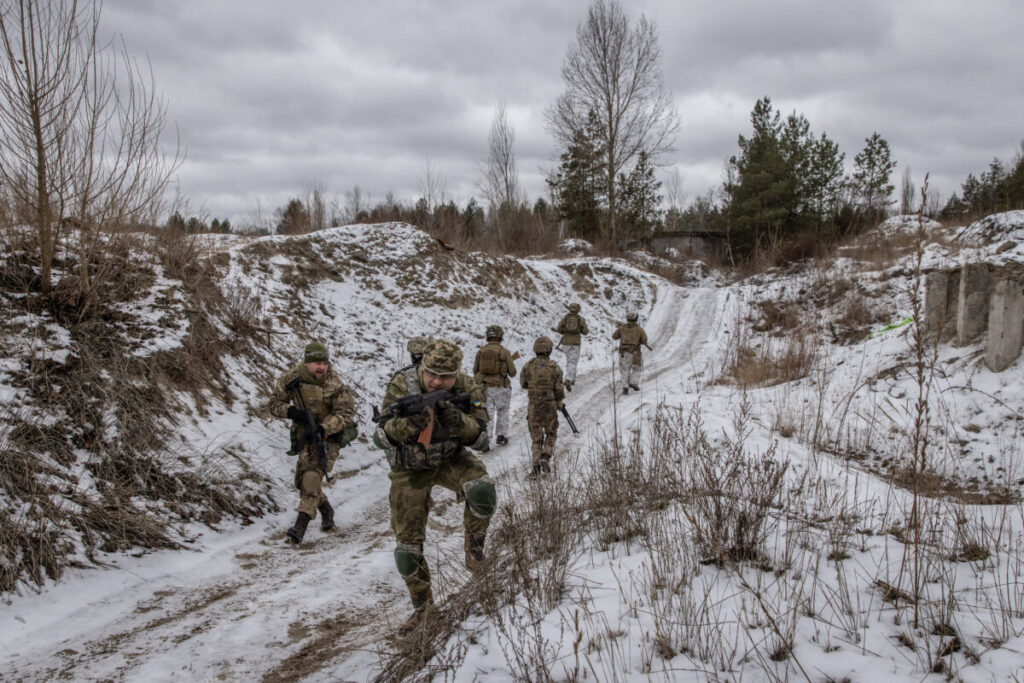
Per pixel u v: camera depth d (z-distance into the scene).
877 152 36.03
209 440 5.96
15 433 4.50
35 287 6.09
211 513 5.04
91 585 3.82
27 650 3.16
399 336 11.59
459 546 4.88
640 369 11.66
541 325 16.62
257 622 3.61
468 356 12.70
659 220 35.53
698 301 21.84
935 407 7.07
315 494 5.04
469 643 2.93
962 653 2.45
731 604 3.00
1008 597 2.77
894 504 4.56
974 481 5.71
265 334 8.88
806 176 31.22
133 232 7.25
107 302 6.60
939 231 21.48
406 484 3.46
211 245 10.88
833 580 3.22
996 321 7.16
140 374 6.05
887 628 2.71
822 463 5.98
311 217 23.12
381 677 2.77
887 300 15.73
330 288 11.91
